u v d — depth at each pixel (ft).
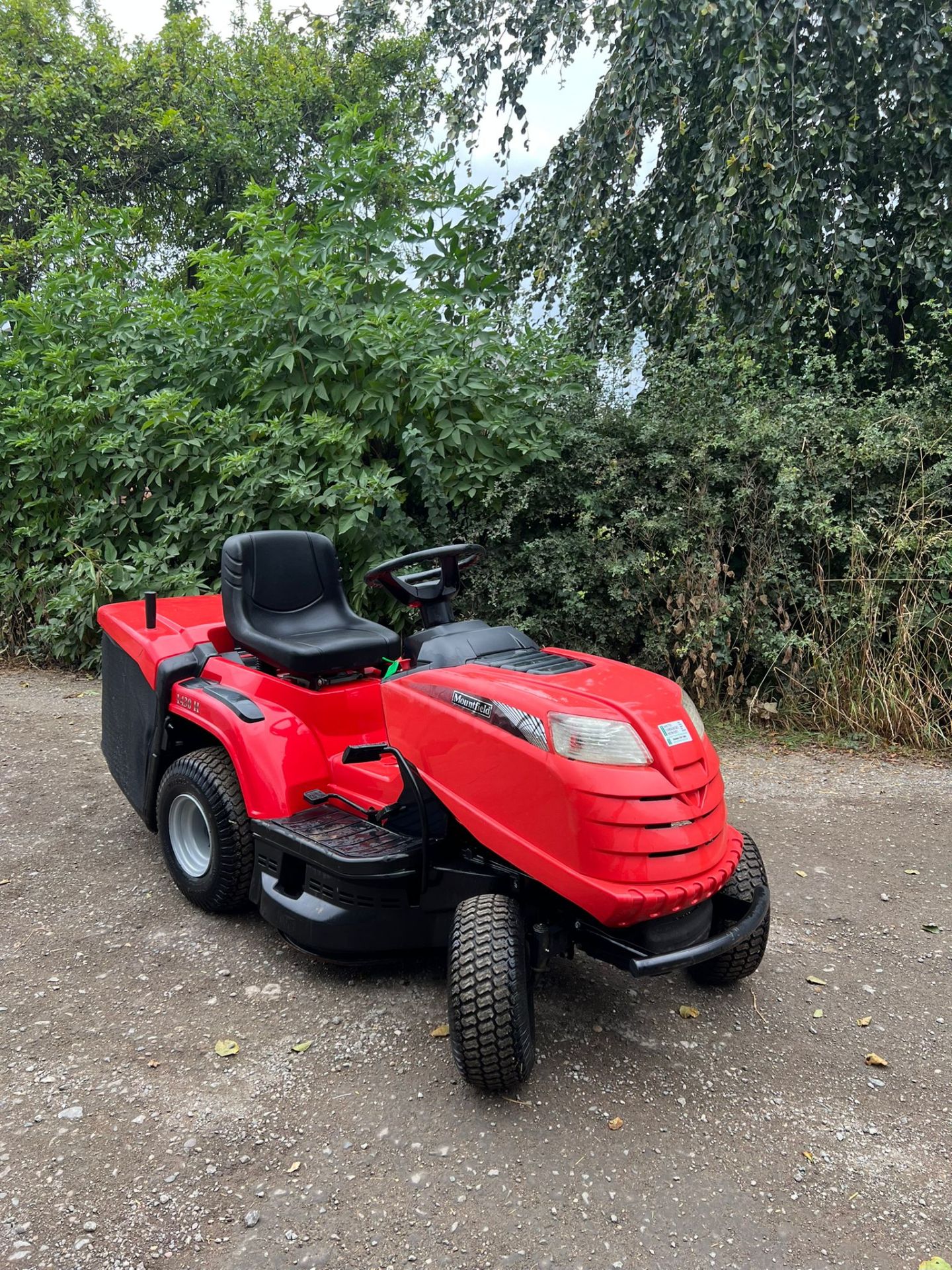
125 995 9.86
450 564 10.89
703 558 19.92
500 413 20.79
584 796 7.93
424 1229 6.93
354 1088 8.50
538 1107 8.34
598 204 25.48
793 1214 7.23
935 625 19.80
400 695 9.53
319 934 9.73
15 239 34.24
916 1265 6.77
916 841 15.03
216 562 22.15
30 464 24.45
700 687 20.61
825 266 23.06
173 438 22.38
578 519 20.21
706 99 24.31
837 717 20.10
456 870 9.20
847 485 20.08
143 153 45.32
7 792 15.57
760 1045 9.48
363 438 20.30
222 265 21.33
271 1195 7.22
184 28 46.50
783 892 13.12
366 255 22.53
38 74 42.98
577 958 11.07
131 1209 7.04
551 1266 6.64
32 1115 8.00
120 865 13.00
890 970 11.10
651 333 26.78
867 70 23.00
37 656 24.66
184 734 12.46
